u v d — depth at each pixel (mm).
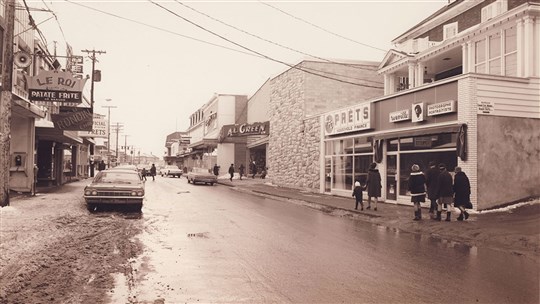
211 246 9461
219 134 51688
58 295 5824
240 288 6289
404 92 18312
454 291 6207
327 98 29891
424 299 5832
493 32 18250
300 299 5797
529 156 15422
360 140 22656
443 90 16156
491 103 15148
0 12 16453
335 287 6371
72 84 19656
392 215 14891
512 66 17219
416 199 13555
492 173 14945
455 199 13055
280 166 33812
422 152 17656
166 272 7152
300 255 8617
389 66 25547
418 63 23641
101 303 5527
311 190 28219
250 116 53000
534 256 8727
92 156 50469
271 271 7301
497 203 14914
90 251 8680
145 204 18812
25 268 7109
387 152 20141
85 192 15227
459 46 20531
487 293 6109
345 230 12148
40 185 29906
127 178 16906
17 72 18094
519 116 15445
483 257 8609
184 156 89812
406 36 27844
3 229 10711
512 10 16516
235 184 37031
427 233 11781
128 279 6668
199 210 16734
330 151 25906
